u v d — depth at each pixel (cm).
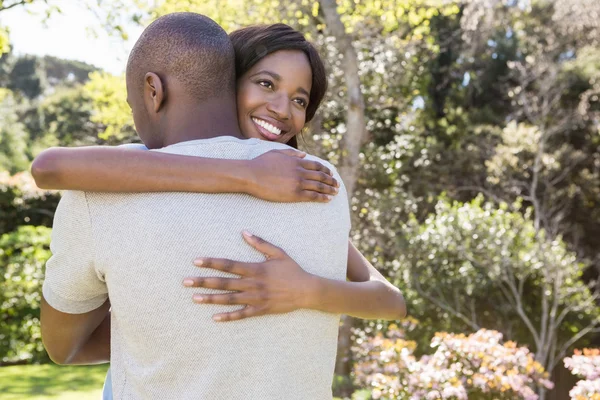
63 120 2616
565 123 1488
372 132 1222
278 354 108
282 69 154
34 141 2783
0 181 1405
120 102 1043
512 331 926
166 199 105
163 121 118
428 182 1409
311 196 114
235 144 116
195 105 118
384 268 1022
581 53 1612
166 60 116
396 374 527
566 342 923
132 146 123
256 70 155
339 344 821
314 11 825
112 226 104
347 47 829
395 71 1103
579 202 1559
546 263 884
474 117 1661
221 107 120
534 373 520
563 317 921
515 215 987
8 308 800
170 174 105
